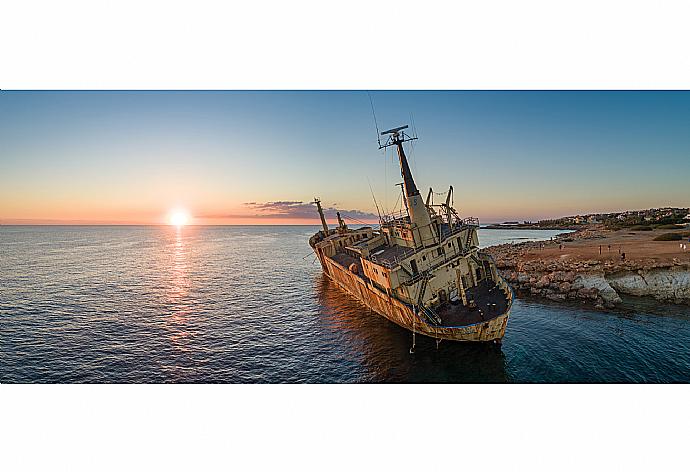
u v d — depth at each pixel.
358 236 62.22
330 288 62.56
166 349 34.78
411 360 30.17
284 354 33.19
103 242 181.12
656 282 46.25
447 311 32.28
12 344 35.94
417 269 34.16
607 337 32.75
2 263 93.94
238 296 57.53
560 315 39.50
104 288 63.22
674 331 33.78
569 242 88.81
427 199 39.19
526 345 31.80
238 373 29.59
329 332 38.62
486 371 27.70
